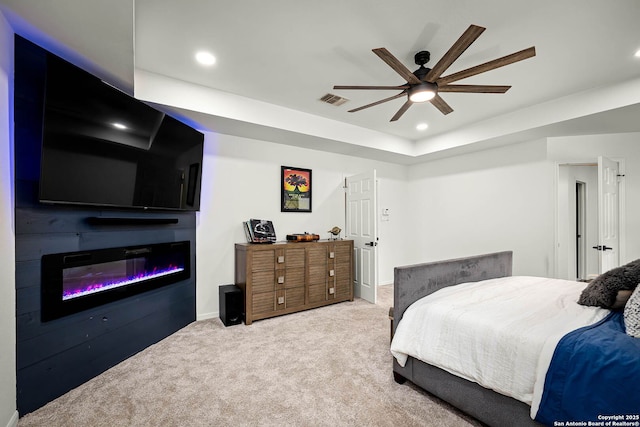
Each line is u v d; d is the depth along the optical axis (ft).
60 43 5.90
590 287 5.97
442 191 16.25
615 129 11.10
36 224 5.78
